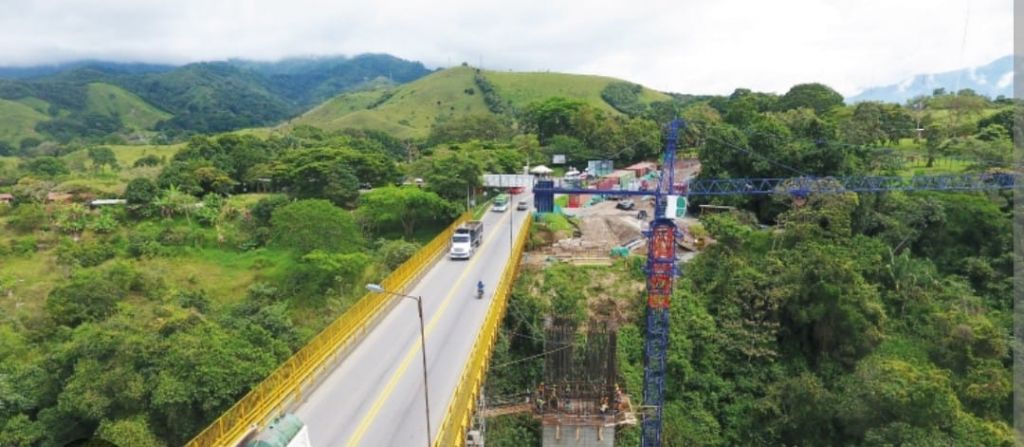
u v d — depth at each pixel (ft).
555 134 443.73
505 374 162.09
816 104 407.85
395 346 132.36
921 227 234.17
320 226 213.87
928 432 146.72
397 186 279.28
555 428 140.97
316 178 271.69
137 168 370.73
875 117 328.29
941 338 188.75
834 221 217.77
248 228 252.83
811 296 187.62
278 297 197.88
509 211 282.97
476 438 112.57
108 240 242.58
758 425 175.01
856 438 161.48
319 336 117.70
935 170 277.85
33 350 155.43
